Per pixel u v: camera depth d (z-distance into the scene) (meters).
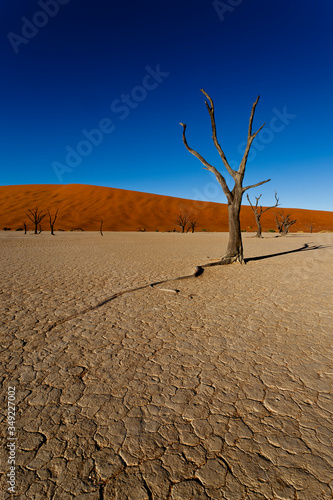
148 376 2.83
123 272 8.68
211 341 3.61
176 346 3.48
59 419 2.23
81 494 1.62
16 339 3.71
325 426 2.10
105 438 2.04
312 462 1.79
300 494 1.59
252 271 8.88
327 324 4.10
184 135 9.89
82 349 3.43
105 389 2.62
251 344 3.50
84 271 8.88
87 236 33.03
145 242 22.75
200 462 1.82
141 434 2.07
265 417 2.21
